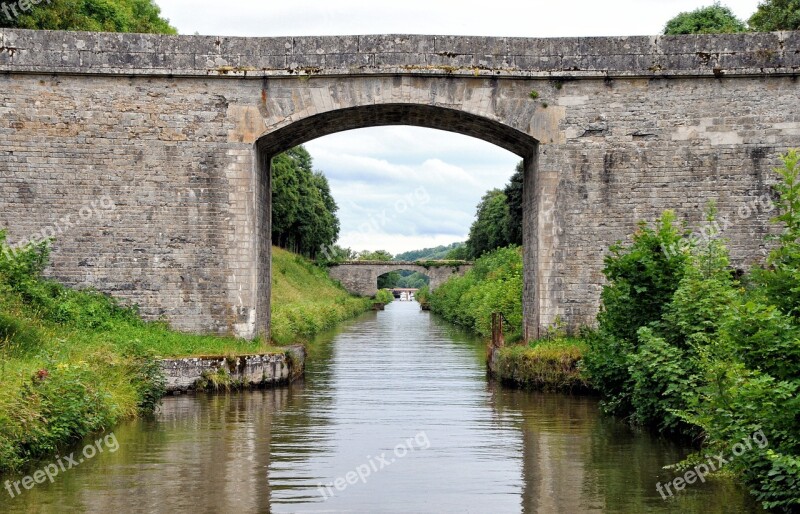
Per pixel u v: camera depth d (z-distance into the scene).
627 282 17.61
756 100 22.41
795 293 12.23
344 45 22.59
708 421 12.80
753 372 11.34
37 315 20.41
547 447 14.83
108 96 22.50
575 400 20.14
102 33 22.39
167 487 11.97
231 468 13.12
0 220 22.36
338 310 59.47
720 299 15.30
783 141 22.34
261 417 17.66
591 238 22.67
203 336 22.61
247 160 22.67
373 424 16.95
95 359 17.34
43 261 22.36
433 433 16.06
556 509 11.09
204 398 20.06
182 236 22.64
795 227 13.18
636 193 22.61
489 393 21.34
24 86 22.38
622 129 22.64
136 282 22.59
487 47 22.64
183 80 22.61
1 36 22.14
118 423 16.64
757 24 36.66
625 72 22.44
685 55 22.44
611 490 12.01
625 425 16.88
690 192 22.52
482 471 13.11
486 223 82.44
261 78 22.58
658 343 15.31
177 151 22.61
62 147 22.44
